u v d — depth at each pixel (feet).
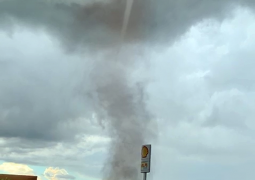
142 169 70.23
